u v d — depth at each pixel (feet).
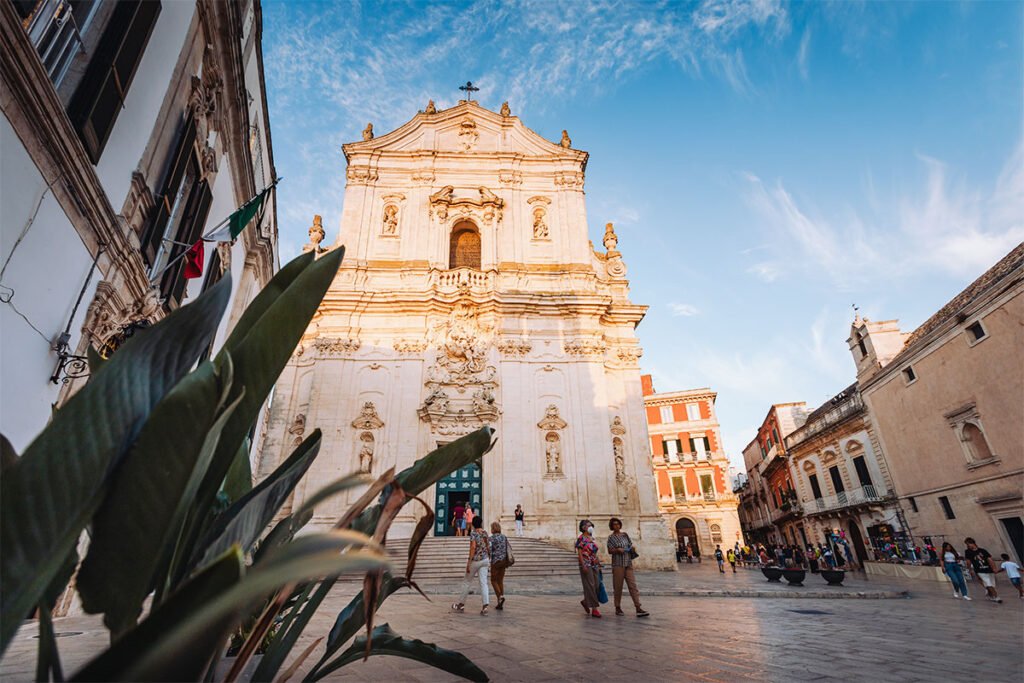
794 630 22.11
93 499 3.78
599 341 75.66
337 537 3.41
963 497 66.80
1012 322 58.65
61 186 21.02
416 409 70.44
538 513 65.46
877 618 27.35
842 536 94.73
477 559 27.71
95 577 3.99
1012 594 44.70
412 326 75.41
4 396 19.25
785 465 119.75
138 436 4.04
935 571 60.44
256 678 5.63
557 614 26.68
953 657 17.02
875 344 85.10
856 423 89.40
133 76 24.84
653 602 33.45
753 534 168.55
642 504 69.31
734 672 14.34
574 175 88.12
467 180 87.10
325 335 73.82
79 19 22.20
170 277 34.14
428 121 91.35
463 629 21.56
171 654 2.69
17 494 3.49
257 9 42.47
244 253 52.85
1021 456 58.34
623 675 13.88
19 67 17.17
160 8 26.89
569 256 82.53
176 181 31.78
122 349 4.36
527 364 74.13
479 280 78.02
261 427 67.67
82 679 3.02
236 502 5.99
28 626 23.11
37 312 20.83
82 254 23.41
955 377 67.36
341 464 66.54
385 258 80.64
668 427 141.59
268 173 61.16
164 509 4.10
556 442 69.67
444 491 68.13
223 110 39.91
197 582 3.33
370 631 5.57
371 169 86.28
